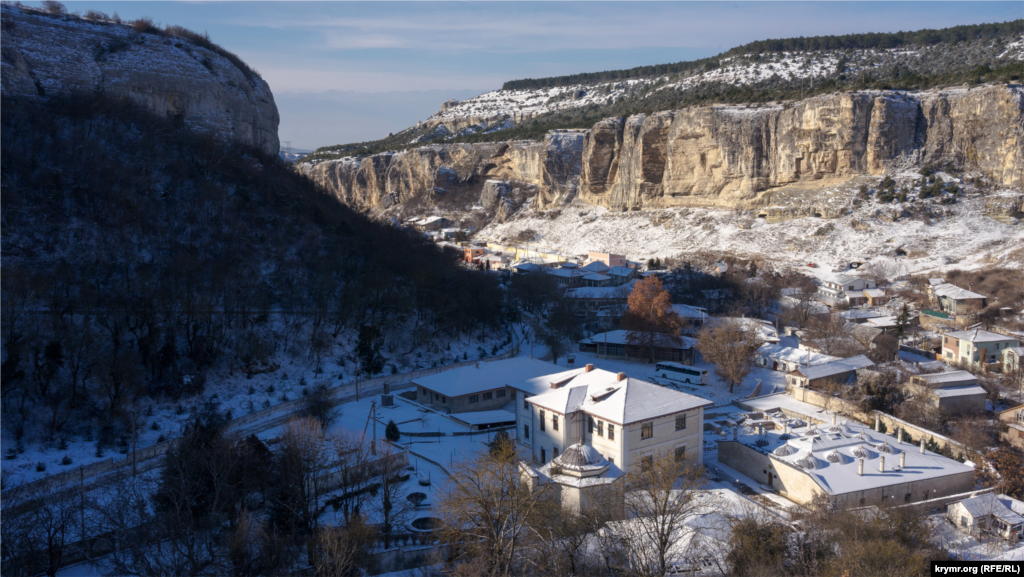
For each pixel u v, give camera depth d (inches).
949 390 3459.6
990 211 7003.0
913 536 1921.8
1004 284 5467.5
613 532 1929.1
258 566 1852.9
